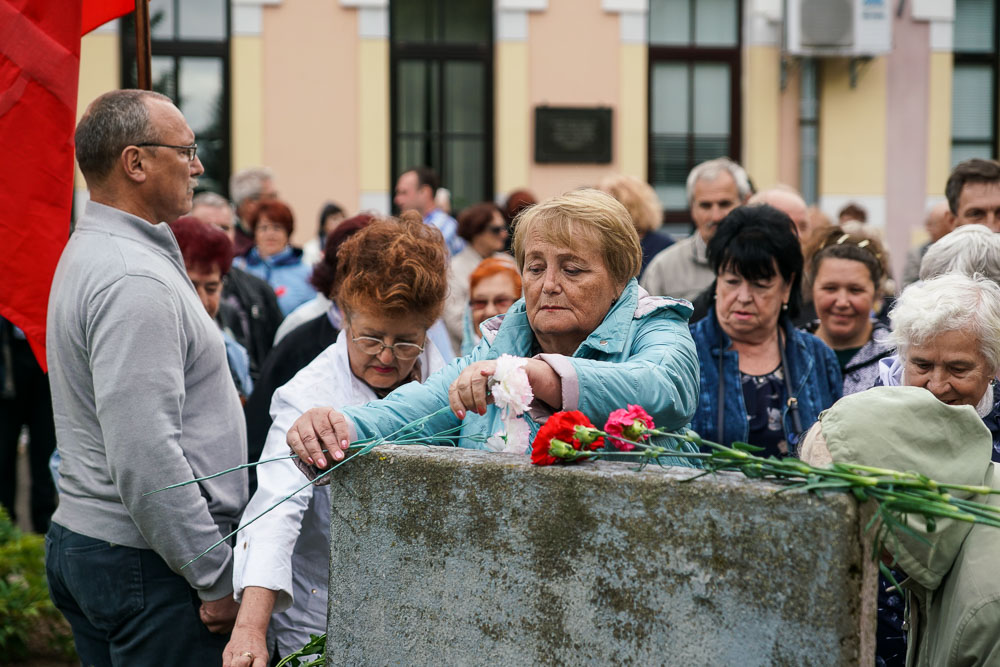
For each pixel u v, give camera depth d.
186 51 9.39
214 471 2.65
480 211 5.77
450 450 1.85
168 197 2.72
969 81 10.09
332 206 8.17
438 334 3.91
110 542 2.56
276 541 2.38
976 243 3.14
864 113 9.88
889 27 9.60
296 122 9.48
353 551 1.86
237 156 9.42
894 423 1.80
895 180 9.95
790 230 3.26
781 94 9.86
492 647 1.73
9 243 3.04
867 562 1.51
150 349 2.46
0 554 4.57
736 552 1.53
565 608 1.66
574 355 2.10
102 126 2.67
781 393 3.26
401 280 2.53
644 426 1.70
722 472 1.63
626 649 1.62
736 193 4.93
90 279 2.53
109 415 2.44
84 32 3.44
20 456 8.21
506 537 1.71
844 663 1.47
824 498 1.48
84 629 2.73
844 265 3.70
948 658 1.83
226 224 5.54
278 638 2.58
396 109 9.70
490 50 9.74
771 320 3.26
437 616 1.78
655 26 9.93
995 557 1.81
